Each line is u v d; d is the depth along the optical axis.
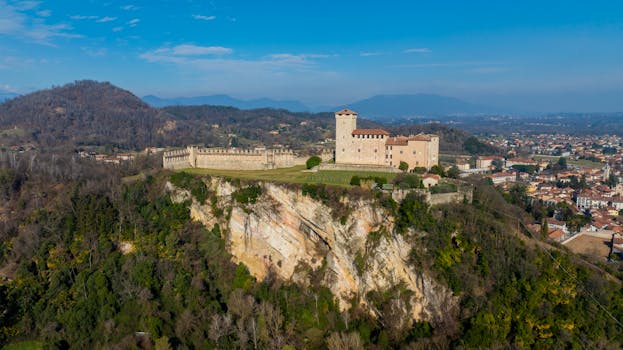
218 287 105.31
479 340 75.50
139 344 86.12
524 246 88.56
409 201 93.88
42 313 92.81
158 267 103.88
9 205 122.25
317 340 88.19
